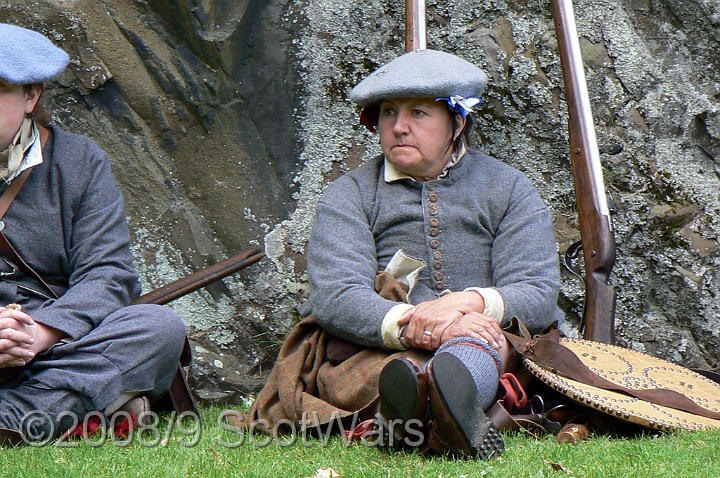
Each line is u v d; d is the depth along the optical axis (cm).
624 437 513
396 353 523
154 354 539
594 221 669
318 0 765
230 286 739
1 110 538
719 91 773
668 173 762
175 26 742
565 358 526
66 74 724
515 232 584
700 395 557
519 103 762
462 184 596
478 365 469
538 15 772
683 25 782
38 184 564
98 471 423
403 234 588
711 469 413
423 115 583
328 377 538
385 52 770
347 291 550
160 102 744
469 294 534
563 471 408
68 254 572
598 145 747
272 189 756
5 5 712
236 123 755
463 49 765
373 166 614
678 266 755
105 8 733
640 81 771
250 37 754
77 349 523
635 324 755
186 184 751
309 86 763
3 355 504
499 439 439
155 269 732
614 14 777
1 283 555
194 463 437
